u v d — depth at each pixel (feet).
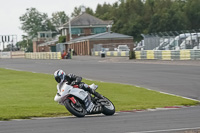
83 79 288.51
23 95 203.62
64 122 119.14
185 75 286.05
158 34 541.34
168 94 195.93
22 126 113.80
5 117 133.49
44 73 373.81
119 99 182.19
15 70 438.40
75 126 110.01
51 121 122.72
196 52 432.66
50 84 258.37
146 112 138.72
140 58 545.85
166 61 455.63
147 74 307.99
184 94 196.85
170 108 150.10
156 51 505.66
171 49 512.22
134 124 110.11
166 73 307.99
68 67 442.91
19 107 159.22
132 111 143.64
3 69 466.29
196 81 247.91
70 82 128.67
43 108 156.35
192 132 95.25
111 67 408.05
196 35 471.21
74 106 127.54
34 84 260.62
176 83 242.78
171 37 516.32
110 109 131.23
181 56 457.68
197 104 162.61
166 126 105.09
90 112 128.67
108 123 113.60
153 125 107.34
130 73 324.80
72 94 126.82
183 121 113.29
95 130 102.17
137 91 210.79
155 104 163.73
